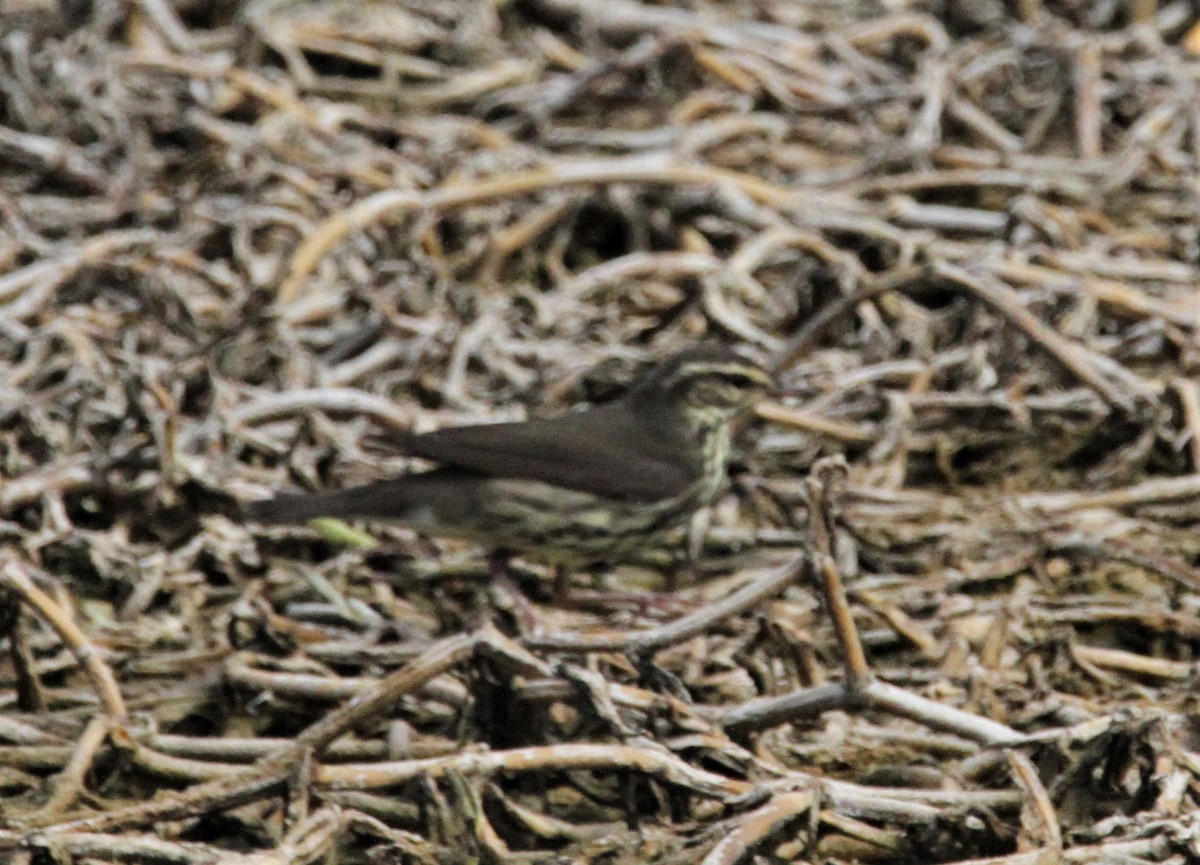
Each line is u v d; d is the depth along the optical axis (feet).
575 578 40.78
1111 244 53.26
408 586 39.06
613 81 60.34
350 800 29.48
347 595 38.34
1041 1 65.92
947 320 48.29
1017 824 29.19
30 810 30.96
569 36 64.75
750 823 28.12
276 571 38.81
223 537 39.09
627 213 54.08
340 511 36.83
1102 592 38.91
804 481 31.86
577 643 32.09
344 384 46.09
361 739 33.01
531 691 31.53
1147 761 30.04
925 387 45.93
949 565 39.24
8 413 43.21
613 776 31.86
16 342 46.75
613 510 38.29
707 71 60.80
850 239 53.01
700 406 39.68
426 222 51.78
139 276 50.01
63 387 44.52
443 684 33.35
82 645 32.73
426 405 46.09
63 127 57.16
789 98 60.03
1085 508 41.55
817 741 32.81
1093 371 45.09
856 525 39.75
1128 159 56.44
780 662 35.12
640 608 38.37
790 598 37.99
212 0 64.23
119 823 28.53
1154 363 48.06
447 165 55.47
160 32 61.62
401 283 49.19
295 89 59.88
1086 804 30.17
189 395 45.03
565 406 45.39
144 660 34.91
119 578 38.29
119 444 41.50
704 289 49.70
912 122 58.08
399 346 47.01
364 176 54.49
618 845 28.91
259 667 34.86
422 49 62.39
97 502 41.32
